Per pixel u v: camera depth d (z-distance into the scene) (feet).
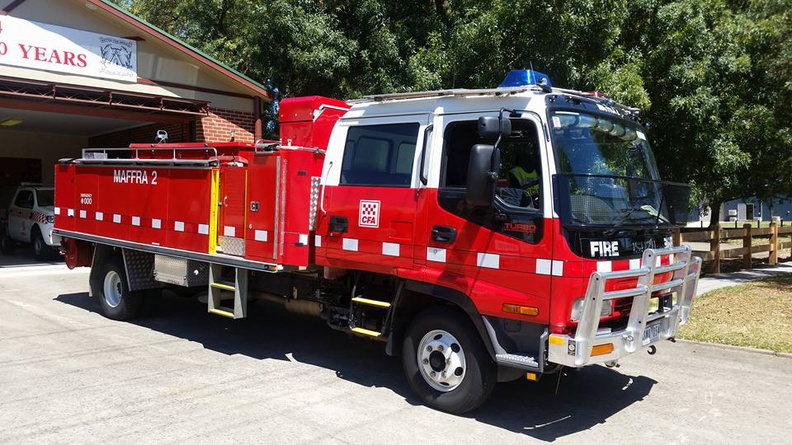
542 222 15.07
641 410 17.84
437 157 17.22
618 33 35.29
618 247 15.74
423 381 17.70
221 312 22.31
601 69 34.32
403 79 45.78
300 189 19.99
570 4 32.65
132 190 26.43
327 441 14.99
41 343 23.90
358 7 48.03
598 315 14.32
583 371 21.70
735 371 21.85
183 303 32.96
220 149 23.21
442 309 17.35
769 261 51.34
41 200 51.47
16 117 49.90
